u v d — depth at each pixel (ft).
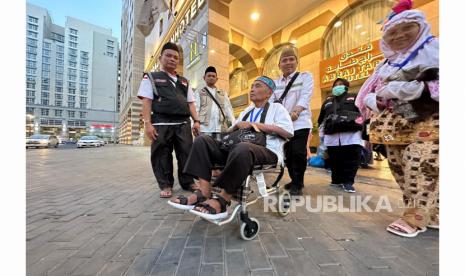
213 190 5.85
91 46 200.95
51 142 63.67
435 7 20.13
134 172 16.43
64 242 5.09
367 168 18.11
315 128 31.24
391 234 5.67
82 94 194.70
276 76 38.58
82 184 11.97
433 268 4.13
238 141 5.88
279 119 6.46
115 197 9.27
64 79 186.50
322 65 31.40
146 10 24.73
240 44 39.04
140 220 6.56
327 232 5.80
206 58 28.66
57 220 6.51
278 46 37.99
